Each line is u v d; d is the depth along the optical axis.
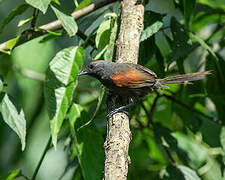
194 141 11.19
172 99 10.77
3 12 13.70
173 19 9.82
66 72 8.72
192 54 12.40
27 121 11.19
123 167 7.05
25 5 9.08
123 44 9.02
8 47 9.12
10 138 11.01
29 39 9.35
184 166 9.91
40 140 11.59
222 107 10.73
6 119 8.24
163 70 10.07
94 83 11.53
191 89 10.82
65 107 8.42
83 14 10.10
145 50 9.62
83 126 8.80
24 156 11.52
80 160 8.70
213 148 10.65
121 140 7.67
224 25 11.27
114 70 9.99
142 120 11.44
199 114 11.32
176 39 9.52
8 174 9.02
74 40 13.63
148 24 9.31
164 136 10.15
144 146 11.72
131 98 10.40
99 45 9.09
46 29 9.50
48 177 11.88
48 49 11.72
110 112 8.56
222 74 10.59
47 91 8.53
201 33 12.48
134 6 9.28
